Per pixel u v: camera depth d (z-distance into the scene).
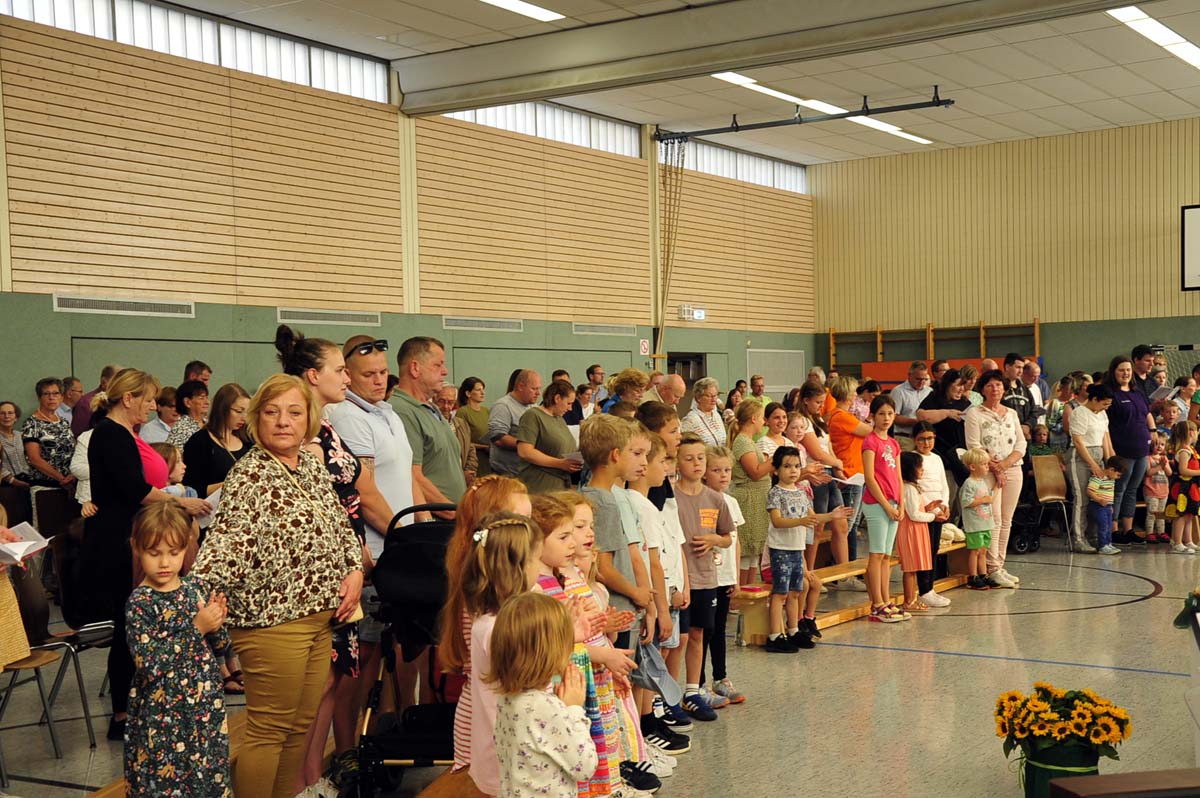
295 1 10.53
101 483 4.82
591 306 15.47
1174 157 16.56
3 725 5.24
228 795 3.41
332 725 4.25
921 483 8.00
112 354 10.00
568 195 15.12
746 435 7.19
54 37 9.52
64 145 9.60
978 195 18.17
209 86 10.79
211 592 3.32
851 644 6.75
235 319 11.01
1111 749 3.63
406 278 12.82
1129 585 8.60
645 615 4.41
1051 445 11.58
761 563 7.25
